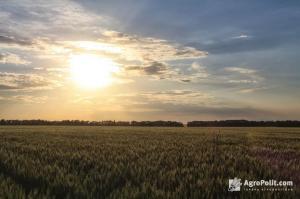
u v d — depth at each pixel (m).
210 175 10.08
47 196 7.25
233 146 21.56
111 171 10.21
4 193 7.39
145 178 9.28
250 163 12.80
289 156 16.06
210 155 15.41
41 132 43.94
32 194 7.36
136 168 10.88
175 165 12.19
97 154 15.16
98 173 9.92
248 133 45.12
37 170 10.50
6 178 9.27
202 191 8.06
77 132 45.25
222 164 12.47
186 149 18.98
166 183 8.83
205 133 44.34
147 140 27.61
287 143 25.52
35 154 15.80
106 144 22.39
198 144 23.47
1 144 21.62
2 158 13.38
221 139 29.48
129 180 9.05
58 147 19.77
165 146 21.08
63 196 7.69
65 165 11.73
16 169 10.66
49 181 8.81
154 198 7.24
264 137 34.16
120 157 14.12
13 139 28.36
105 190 7.90
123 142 24.89
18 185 8.12
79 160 13.34
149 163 12.47
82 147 19.91
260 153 17.22
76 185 8.19
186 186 8.62
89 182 8.67
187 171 10.60
